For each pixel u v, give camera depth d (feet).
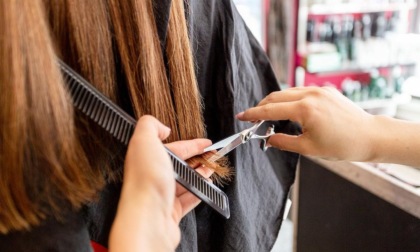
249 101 2.05
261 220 2.07
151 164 1.01
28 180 1.04
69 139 1.08
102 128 1.21
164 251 0.99
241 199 1.85
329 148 1.75
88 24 1.22
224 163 1.68
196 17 1.71
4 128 0.99
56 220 1.14
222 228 1.85
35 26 1.01
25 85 0.99
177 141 1.45
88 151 1.25
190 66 1.55
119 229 0.94
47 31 1.06
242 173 1.88
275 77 2.24
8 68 0.97
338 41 7.88
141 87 1.39
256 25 6.93
